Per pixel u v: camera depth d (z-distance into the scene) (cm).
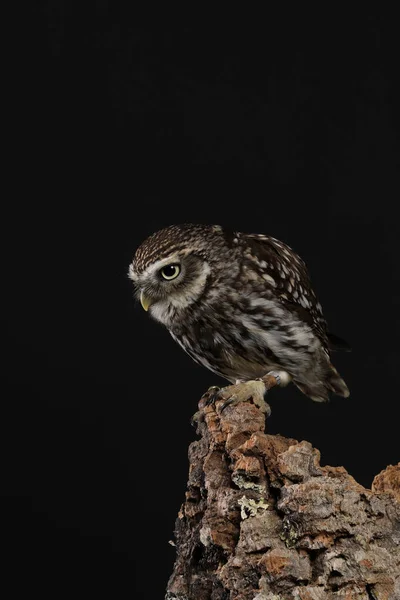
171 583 554
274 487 500
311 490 478
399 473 516
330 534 475
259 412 540
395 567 473
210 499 523
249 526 490
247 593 483
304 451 498
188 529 559
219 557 528
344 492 480
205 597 537
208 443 556
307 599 466
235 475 507
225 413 546
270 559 475
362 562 470
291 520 480
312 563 479
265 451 504
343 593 467
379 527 479
